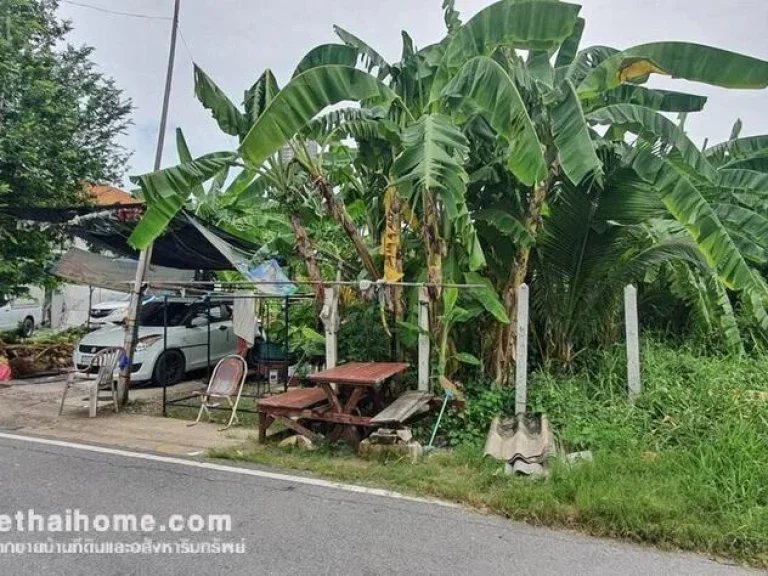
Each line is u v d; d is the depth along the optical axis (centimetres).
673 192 536
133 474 468
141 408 741
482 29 540
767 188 611
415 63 616
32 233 1012
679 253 671
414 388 651
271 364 854
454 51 558
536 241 678
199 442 571
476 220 654
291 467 488
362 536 353
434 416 599
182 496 419
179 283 743
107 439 582
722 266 521
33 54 1039
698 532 341
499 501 395
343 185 798
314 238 847
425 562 320
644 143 598
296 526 367
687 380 614
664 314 868
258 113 604
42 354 1038
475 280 643
